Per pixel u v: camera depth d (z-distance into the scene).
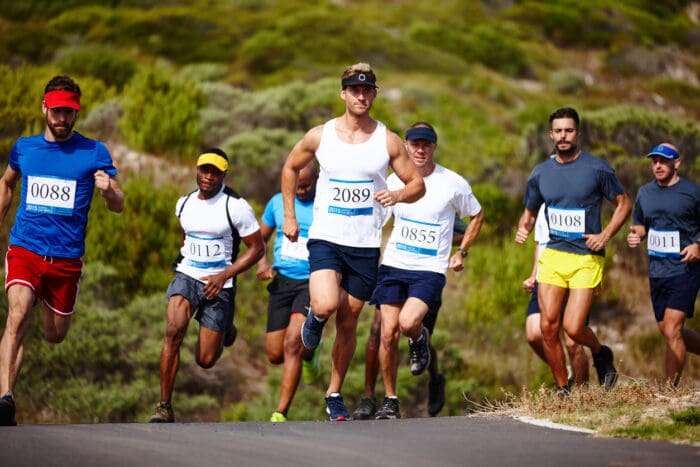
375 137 17.81
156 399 35.78
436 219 21.17
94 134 54.47
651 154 24.17
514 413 17.83
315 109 60.06
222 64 91.44
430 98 82.69
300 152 18.36
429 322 21.94
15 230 17.34
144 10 103.94
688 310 24.14
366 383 22.84
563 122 19.69
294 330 22.38
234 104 59.59
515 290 43.75
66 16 98.88
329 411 19.05
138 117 55.12
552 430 14.99
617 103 102.06
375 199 17.23
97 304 39.59
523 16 125.12
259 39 94.00
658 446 13.06
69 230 17.42
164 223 44.06
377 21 112.44
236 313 41.53
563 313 22.39
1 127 51.34
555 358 19.91
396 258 21.33
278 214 24.41
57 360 35.53
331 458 12.00
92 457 11.57
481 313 42.94
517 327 42.66
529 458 12.12
